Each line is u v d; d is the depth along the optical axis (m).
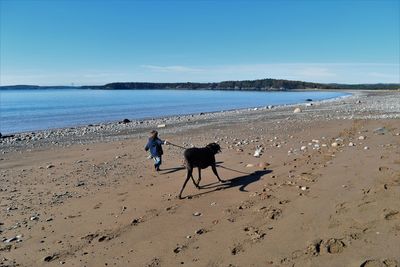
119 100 103.75
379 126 22.80
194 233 8.20
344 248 6.76
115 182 13.14
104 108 69.69
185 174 13.66
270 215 8.64
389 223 7.42
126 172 14.56
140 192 11.73
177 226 8.71
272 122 31.30
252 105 72.88
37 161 17.84
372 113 34.12
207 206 9.95
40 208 10.66
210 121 36.62
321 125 26.22
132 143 22.44
